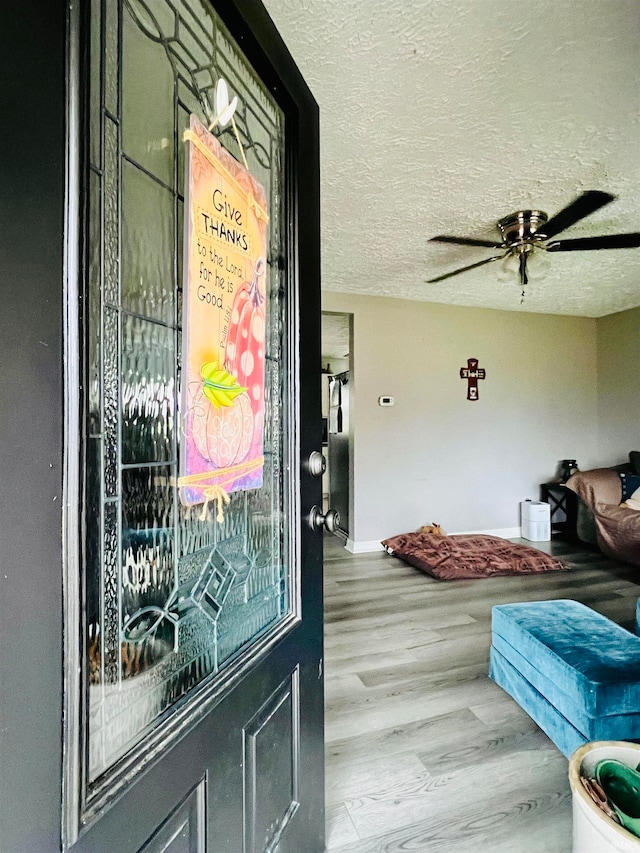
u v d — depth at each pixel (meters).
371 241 2.90
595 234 2.82
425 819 1.28
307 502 1.07
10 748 0.42
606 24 1.32
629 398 4.59
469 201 2.38
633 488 3.79
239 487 0.86
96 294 0.57
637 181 2.20
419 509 4.38
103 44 0.58
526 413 4.73
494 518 4.63
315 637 1.11
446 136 1.84
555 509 4.67
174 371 0.73
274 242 1.01
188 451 0.74
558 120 1.75
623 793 0.99
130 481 0.64
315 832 1.10
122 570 0.62
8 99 0.43
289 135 1.02
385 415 4.25
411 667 2.10
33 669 0.45
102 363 0.58
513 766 1.48
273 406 1.01
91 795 0.51
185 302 0.73
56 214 0.48
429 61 1.45
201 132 0.75
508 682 1.88
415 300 4.31
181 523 0.74
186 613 0.75
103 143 0.58
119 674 0.60
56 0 0.48
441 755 1.53
